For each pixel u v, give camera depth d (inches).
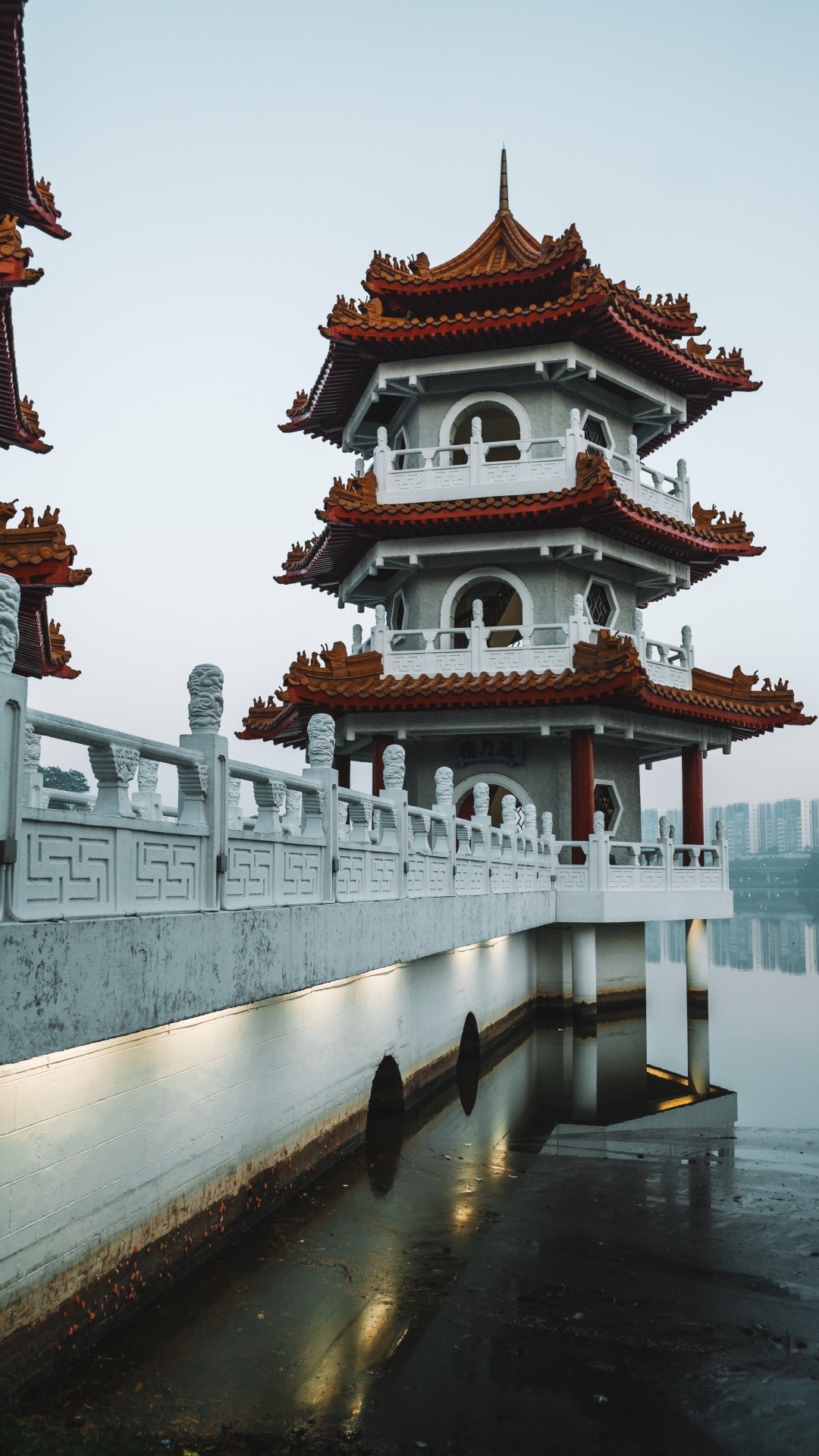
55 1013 270.1
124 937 303.1
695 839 1250.0
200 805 364.8
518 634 1353.3
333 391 1270.9
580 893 1067.3
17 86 550.9
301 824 480.1
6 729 256.2
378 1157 584.4
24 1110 303.4
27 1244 303.6
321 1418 314.8
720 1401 332.8
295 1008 506.6
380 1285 409.7
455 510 1113.4
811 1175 589.9
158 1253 375.6
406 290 1168.2
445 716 1132.5
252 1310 376.8
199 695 370.6
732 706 1220.5
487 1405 327.3
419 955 609.3
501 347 1160.2
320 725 488.4
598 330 1130.7
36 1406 298.0
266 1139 470.3
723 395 1296.8
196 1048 406.9
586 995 1081.4
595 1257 451.2
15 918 261.1
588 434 1253.7
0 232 609.9
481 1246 459.5
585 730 1119.0
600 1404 329.7
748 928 3371.1
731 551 1248.8
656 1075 913.5
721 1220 504.7
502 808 1217.4
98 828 299.3
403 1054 682.2
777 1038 1096.2
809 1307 403.5
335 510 1124.5
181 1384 324.5
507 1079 867.4
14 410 749.9
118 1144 351.3
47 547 649.6
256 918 394.9
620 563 1224.2
